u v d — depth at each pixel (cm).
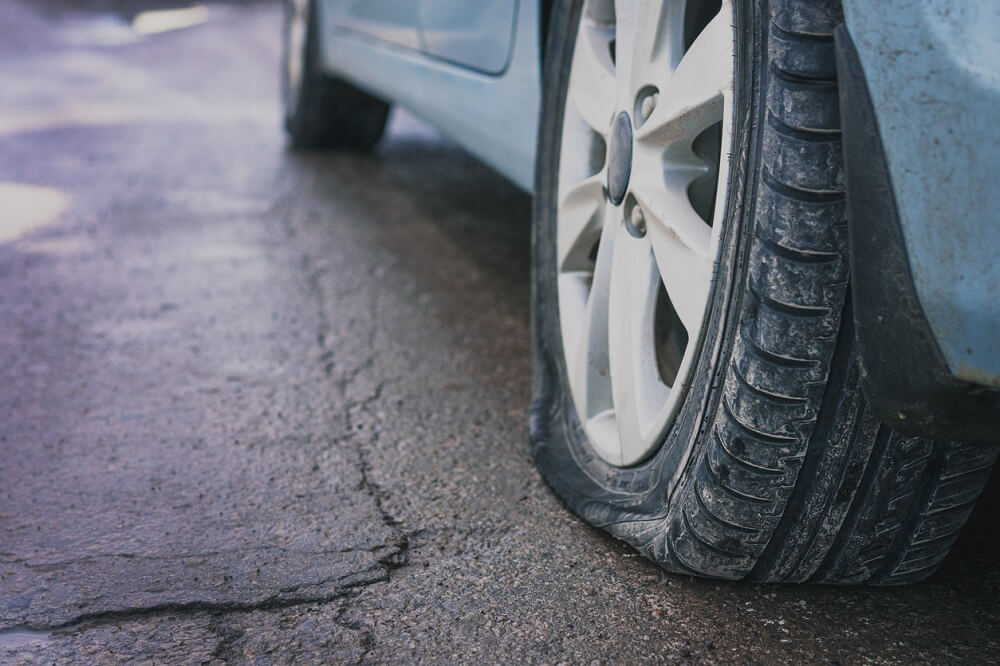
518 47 213
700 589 146
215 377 229
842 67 110
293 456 191
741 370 125
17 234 342
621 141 161
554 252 199
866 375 111
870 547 134
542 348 203
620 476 162
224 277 300
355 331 259
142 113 571
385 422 206
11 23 996
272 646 134
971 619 139
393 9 311
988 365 101
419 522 166
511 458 190
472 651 133
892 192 105
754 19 126
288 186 414
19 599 144
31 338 252
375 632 137
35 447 194
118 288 290
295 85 468
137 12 1143
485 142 237
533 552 157
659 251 149
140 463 188
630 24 158
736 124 129
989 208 99
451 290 293
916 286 104
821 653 132
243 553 157
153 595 145
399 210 382
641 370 155
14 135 502
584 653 132
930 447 125
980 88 99
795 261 119
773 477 126
